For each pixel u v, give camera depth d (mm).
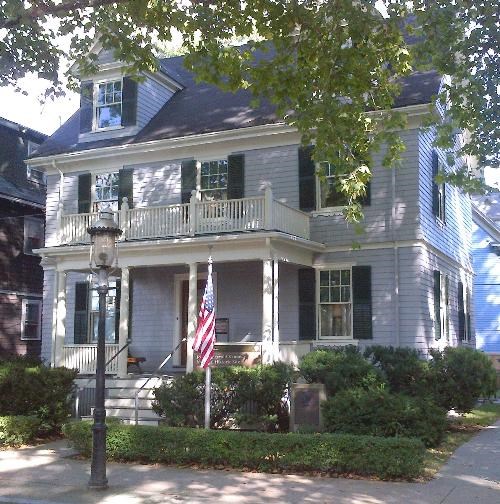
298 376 13141
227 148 18359
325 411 11211
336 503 8047
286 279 17531
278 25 11000
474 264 29438
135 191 19375
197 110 20047
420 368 13789
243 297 17828
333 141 10984
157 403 13047
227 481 9438
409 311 16062
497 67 11945
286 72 11148
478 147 12898
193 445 10547
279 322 17469
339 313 16953
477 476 9453
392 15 10906
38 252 17578
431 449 11367
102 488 8992
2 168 25188
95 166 20141
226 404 12453
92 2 10727
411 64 12203
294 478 9602
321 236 17141
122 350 16266
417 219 16172
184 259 16031
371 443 9562
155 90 20797
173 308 18688
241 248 15430
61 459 11297
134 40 11898
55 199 20766
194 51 11516
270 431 12531
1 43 11906
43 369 14328
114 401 15234
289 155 17641
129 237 16891
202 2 11180
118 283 19469
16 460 11227
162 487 9109
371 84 11438
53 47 12312
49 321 20500
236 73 11391
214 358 14539
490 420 15289
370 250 16641
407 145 16469
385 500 8164
